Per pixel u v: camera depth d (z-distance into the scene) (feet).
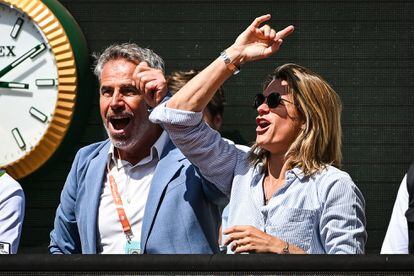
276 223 23.73
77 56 34.30
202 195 25.80
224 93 34.22
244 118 34.37
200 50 34.65
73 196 27.02
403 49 34.30
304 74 24.44
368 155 34.17
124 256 20.20
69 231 27.12
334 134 24.35
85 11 34.94
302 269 19.94
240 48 24.88
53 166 34.42
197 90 24.79
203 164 25.02
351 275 19.84
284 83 24.40
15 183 28.43
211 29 34.63
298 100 24.20
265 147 24.38
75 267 20.18
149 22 34.81
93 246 25.98
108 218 26.09
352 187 23.76
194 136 24.79
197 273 20.08
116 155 26.68
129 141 26.21
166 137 26.48
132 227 25.98
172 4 34.73
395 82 34.30
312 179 23.85
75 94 34.12
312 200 23.68
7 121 34.30
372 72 34.30
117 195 26.25
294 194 23.85
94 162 26.78
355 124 34.22
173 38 34.71
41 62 34.27
